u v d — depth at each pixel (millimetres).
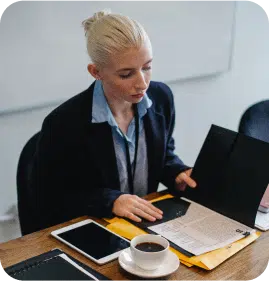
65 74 1868
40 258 1032
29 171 1519
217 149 1333
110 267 1027
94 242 1117
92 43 1211
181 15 2191
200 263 1035
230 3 2402
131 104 1441
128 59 1169
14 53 1695
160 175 1559
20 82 1745
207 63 2424
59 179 1443
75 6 1811
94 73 1283
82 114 1397
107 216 1250
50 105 1871
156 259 965
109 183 1441
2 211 1877
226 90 2639
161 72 2203
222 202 1286
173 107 1610
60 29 1795
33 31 1720
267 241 1162
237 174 1267
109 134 1398
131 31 1158
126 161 1465
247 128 1725
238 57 2621
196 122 2549
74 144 1403
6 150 1812
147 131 1496
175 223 1219
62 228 1182
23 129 1832
